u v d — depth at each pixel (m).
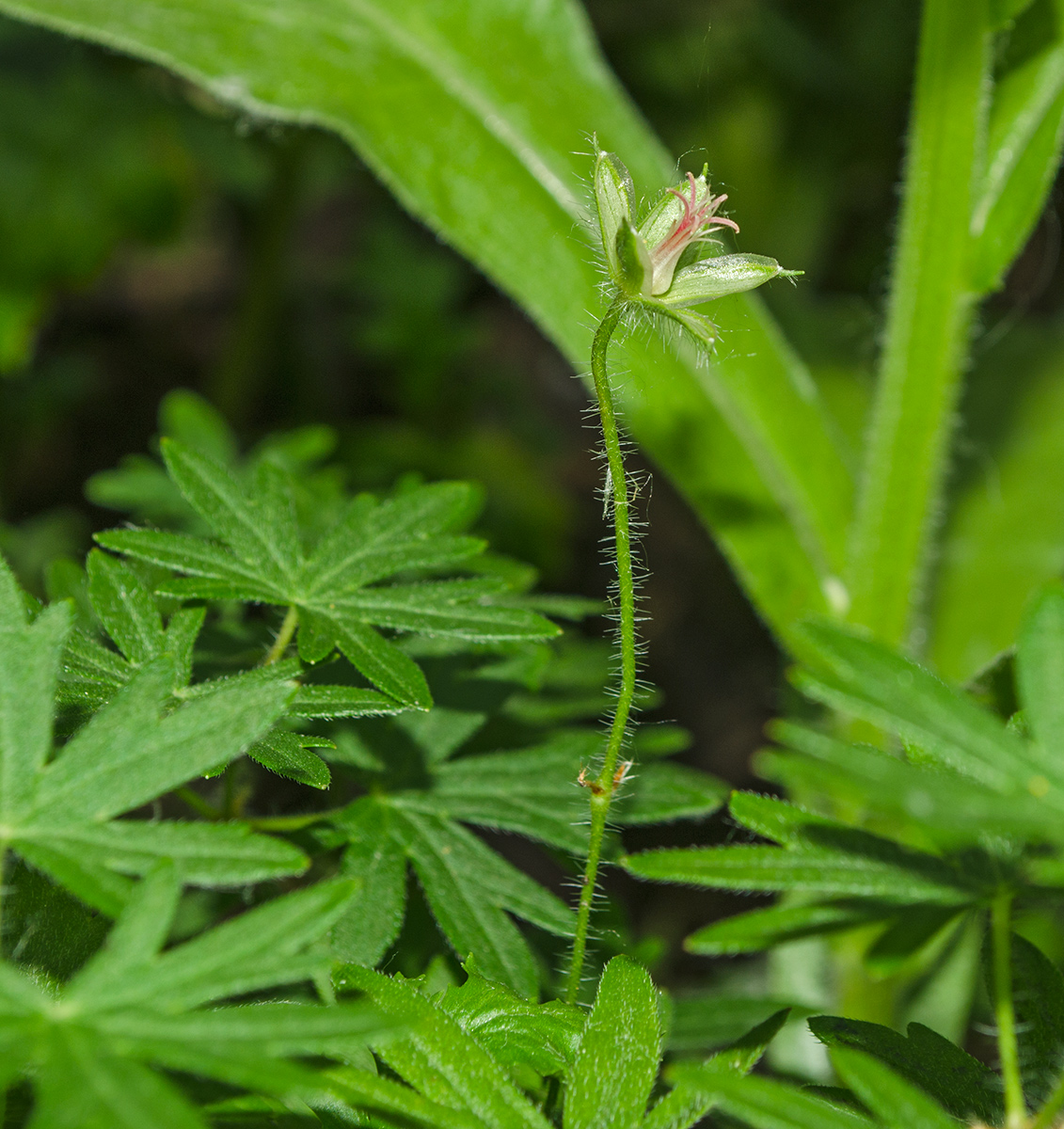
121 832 0.29
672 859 0.31
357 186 0.90
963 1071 0.31
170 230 0.65
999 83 0.37
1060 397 0.53
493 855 0.33
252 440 0.68
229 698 0.29
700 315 0.32
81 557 0.41
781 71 0.73
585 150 0.40
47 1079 0.27
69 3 0.39
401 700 0.32
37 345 0.78
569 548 0.72
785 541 0.40
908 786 0.28
